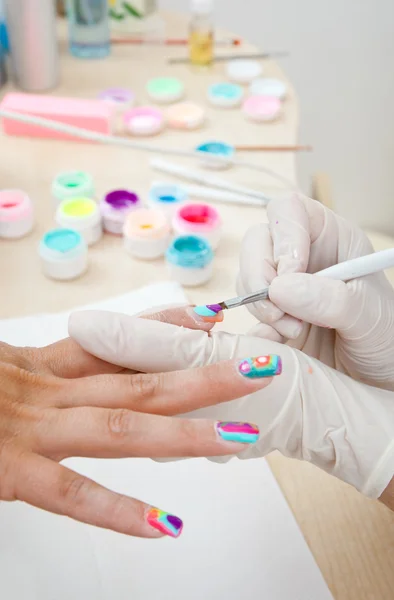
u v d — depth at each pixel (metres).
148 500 0.62
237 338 0.59
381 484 0.55
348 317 0.59
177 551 0.58
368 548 0.60
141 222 0.88
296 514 0.63
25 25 1.13
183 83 1.27
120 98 1.19
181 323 0.61
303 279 0.58
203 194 0.97
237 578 0.57
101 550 0.58
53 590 0.55
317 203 0.69
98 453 0.51
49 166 1.04
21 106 1.09
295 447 0.59
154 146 1.04
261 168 1.04
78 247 0.84
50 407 0.53
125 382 0.54
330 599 0.56
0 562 0.57
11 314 0.79
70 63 1.30
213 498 0.63
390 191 1.98
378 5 1.63
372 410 0.58
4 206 0.91
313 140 1.90
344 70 1.76
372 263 0.59
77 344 0.61
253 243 0.68
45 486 0.48
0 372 0.54
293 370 0.57
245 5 1.65
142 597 0.55
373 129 1.86
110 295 0.82
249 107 1.17
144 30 1.40
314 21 1.67
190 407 0.53
